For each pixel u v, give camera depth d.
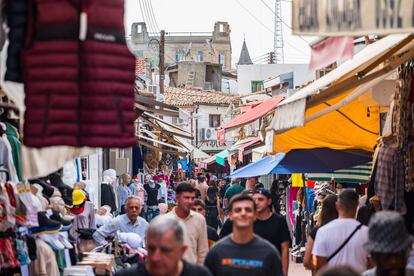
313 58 8.10
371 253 7.05
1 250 10.38
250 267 8.81
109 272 12.16
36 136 6.40
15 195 10.77
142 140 33.53
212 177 53.34
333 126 16.44
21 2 6.61
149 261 6.96
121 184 27.11
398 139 11.25
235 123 20.45
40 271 12.30
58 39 6.41
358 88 12.00
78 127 6.41
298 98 11.32
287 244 12.53
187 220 12.08
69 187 15.07
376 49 10.79
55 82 6.40
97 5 6.46
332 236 10.05
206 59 112.94
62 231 13.62
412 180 11.37
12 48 6.64
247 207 8.92
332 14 7.12
